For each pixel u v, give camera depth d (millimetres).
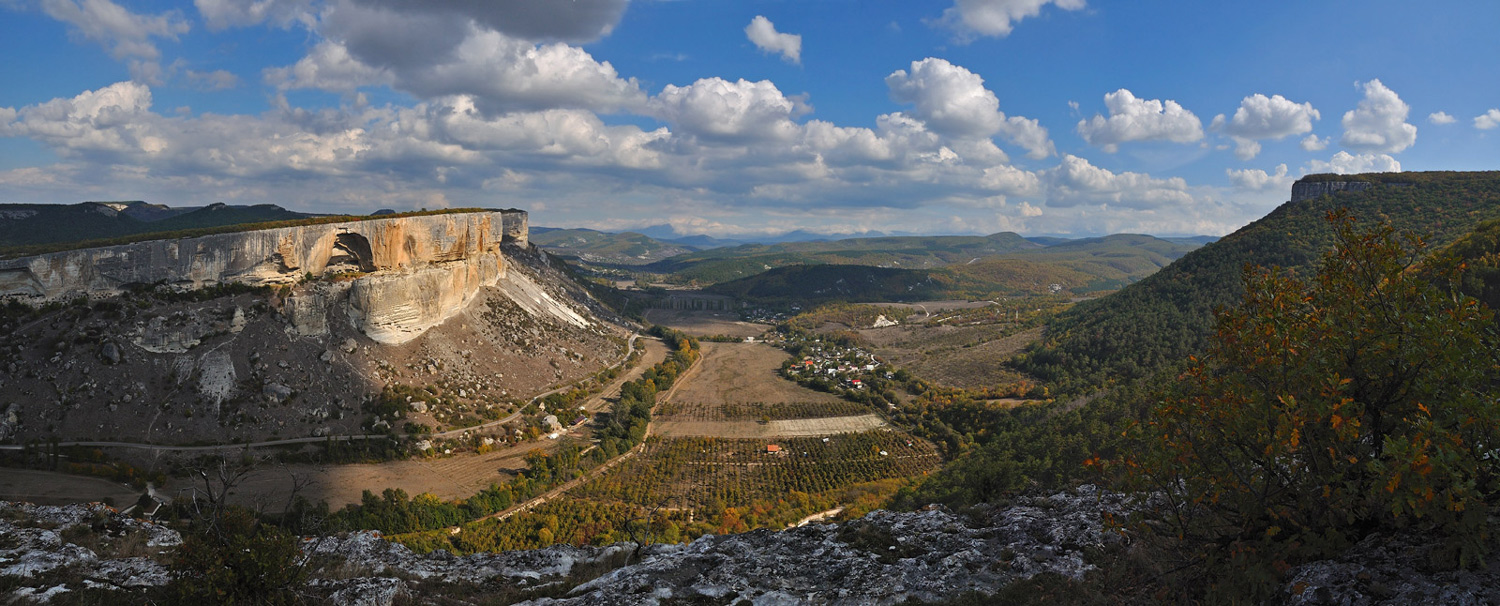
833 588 20891
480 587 24609
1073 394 131875
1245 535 16531
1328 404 14773
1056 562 20453
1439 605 12312
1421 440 12977
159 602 18312
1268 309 16656
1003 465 71250
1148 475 17766
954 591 19766
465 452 107062
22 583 20391
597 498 95750
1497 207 133875
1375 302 16000
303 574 19391
